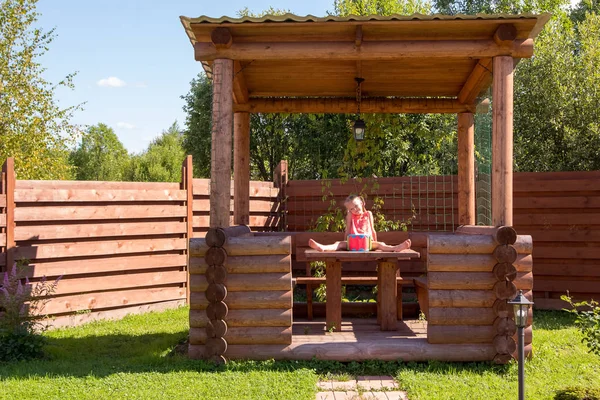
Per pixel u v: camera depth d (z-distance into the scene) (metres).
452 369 6.10
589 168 13.37
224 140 6.51
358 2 16.27
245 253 6.41
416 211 11.44
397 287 8.47
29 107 15.91
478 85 8.04
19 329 7.15
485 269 6.38
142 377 5.87
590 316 5.85
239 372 6.03
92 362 6.66
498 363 6.28
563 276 10.05
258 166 22.16
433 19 6.03
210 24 6.30
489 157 7.75
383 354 6.38
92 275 9.41
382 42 6.54
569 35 16.14
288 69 7.89
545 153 14.21
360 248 7.18
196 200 10.98
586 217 9.89
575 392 4.80
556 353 6.80
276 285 6.39
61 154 16.91
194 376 5.88
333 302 7.43
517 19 6.09
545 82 14.00
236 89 8.02
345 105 9.04
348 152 11.25
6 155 14.97
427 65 7.75
